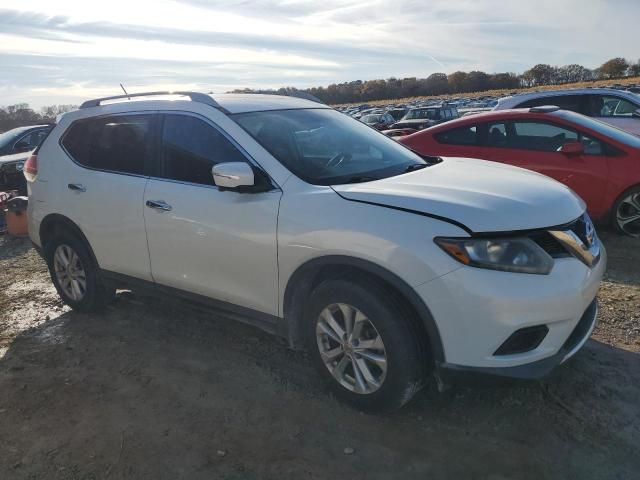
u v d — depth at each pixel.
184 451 2.81
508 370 2.63
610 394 3.12
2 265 6.50
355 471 2.62
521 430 2.85
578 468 2.57
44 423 3.12
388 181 3.16
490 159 6.80
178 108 3.74
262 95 4.21
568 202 3.03
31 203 4.71
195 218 3.47
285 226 3.06
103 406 3.25
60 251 4.60
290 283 3.12
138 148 3.92
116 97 4.38
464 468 2.61
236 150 3.40
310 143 3.60
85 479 2.65
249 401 3.23
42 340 4.21
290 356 3.75
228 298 3.48
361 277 2.88
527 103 10.33
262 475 2.62
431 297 2.62
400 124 22.27
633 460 2.60
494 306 2.54
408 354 2.76
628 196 5.97
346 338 2.98
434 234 2.63
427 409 3.06
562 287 2.65
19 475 2.70
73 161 4.35
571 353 2.81
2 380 3.62
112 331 4.29
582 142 6.26
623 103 9.55
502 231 2.61
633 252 5.59
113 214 3.99
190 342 4.04
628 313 4.16
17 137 11.40
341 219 2.86
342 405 3.13
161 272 3.81
